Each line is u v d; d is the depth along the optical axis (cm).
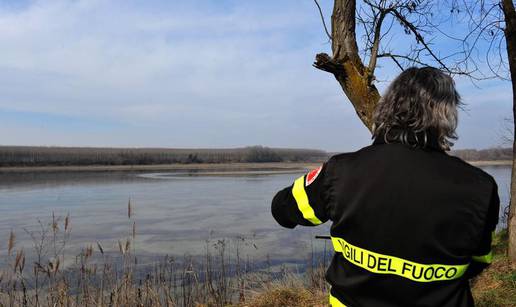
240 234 1269
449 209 147
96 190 2869
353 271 160
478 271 159
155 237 1239
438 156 156
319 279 670
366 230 155
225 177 4572
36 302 627
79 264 915
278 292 596
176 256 1003
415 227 149
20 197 2412
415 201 150
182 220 1545
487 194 149
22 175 5238
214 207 1911
